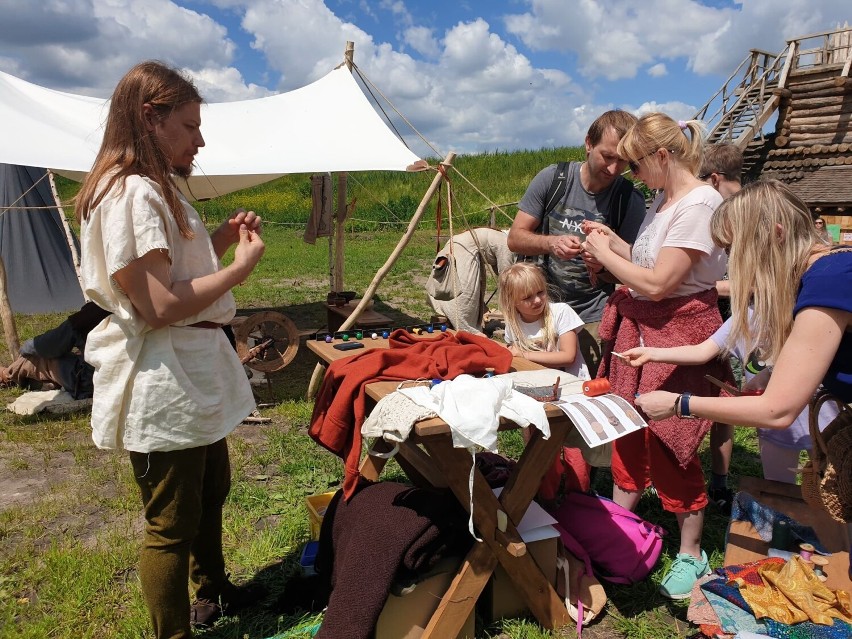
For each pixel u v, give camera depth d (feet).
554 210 11.60
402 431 6.37
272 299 36.17
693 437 8.29
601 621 8.32
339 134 22.62
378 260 52.06
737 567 7.75
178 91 6.29
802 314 6.07
